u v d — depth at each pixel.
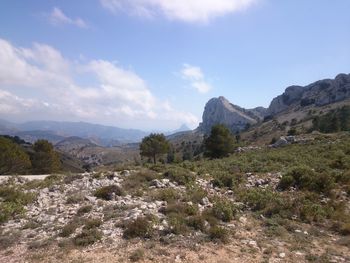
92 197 19.92
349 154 37.56
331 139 57.78
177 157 75.06
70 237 13.85
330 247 13.56
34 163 56.28
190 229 14.66
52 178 28.70
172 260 11.79
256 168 32.91
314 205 18.00
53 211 17.73
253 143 122.06
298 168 24.59
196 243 13.27
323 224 16.41
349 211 18.20
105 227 14.74
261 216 17.30
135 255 11.92
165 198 19.73
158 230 14.32
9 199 20.16
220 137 64.44
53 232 14.59
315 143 55.75
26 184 26.11
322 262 11.98
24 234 14.52
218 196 21.30
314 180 22.62
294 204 18.47
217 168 34.75
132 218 15.40
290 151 46.91
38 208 18.67
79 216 16.56
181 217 15.65
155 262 11.64
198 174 30.70
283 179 23.56
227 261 11.87
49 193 22.23
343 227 15.39
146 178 25.95
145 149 68.62
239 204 19.41
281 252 12.77
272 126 158.00
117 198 20.00
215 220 15.77
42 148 59.25
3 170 46.09
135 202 18.89
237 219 16.64
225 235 13.97
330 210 17.83
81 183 24.92
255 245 13.41
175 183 25.28
